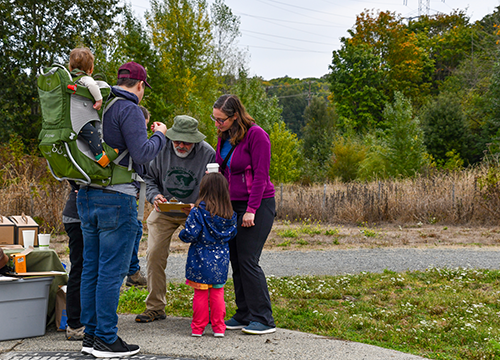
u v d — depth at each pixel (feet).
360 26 161.99
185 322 13.37
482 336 12.60
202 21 110.32
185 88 94.27
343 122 144.97
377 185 53.01
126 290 17.06
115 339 10.18
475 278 21.48
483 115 102.53
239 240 12.35
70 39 75.05
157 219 13.60
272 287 19.17
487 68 114.11
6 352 10.68
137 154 9.95
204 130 69.15
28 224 13.67
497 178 45.11
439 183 50.14
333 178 84.02
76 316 11.62
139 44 85.71
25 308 11.76
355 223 45.93
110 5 78.74
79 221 11.59
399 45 155.43
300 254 30.01
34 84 73.92
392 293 18.65
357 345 11.09
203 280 11.53
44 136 9.33
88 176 9.49
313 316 14.49
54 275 12.14
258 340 11.41
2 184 37.99
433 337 12.51
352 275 22.15
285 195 52.95
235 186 12.52
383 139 86.58
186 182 13.93
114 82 50.98
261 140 12.17
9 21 71.05
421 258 28.25
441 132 96.84
